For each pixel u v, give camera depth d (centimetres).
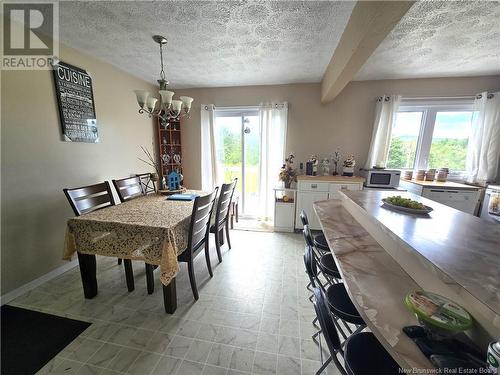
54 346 145
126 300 189
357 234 158
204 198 185
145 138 354
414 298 79
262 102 360
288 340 152
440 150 340
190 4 161
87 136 252
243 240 319
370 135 347
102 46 229
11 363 133
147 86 349
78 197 193
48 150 213
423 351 66
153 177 284
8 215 186
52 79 214
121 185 252
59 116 222
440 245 102
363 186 333
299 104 358
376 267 116
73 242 172
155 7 166
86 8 168
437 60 256
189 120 393
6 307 179
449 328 66
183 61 267
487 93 294
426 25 183
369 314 82
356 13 156
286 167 357
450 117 330
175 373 129
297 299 194
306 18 177
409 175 342
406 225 129
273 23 185
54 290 201
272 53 242
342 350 97
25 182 196
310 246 148
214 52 241
